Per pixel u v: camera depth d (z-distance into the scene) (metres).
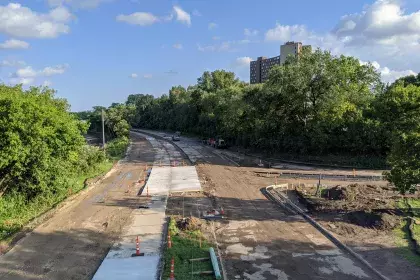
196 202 27.14
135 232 20.61
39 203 25.75
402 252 16.83
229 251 17.66
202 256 16.73
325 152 43.94
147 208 25.64
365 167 39.09
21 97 25.98
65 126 26.88
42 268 16.16
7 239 19.30
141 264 16.19
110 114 95.50
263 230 20.52
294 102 46.16
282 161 45.72
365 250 17.19
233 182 34.03
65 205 26.58
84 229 21.31
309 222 21.62
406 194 26.45
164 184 33.66
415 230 19.31
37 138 24.19
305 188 29.92
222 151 59.38
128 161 51.28
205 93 93.19
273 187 31.00
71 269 16.02
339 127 42.81
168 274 14.96
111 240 19.45
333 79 43.38
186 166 44.41
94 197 29.28
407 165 20.61
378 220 20.31
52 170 25.89
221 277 14.69
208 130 81.44
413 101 37.91
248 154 53.19
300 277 14.84
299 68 44.59
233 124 61.16
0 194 23.77
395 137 22.91
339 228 20.12
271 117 50.19
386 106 39.97
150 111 146.50
